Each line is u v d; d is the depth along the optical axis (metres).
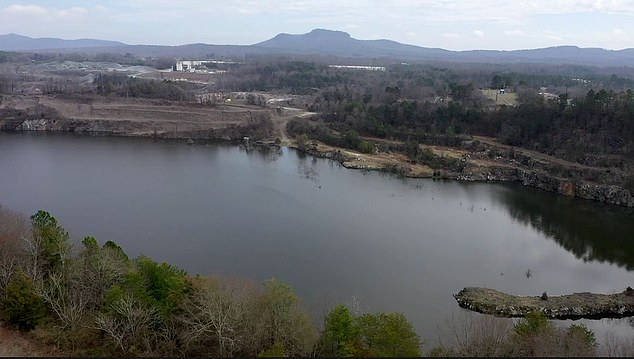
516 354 50.72
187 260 87.75
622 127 152.88
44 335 50.00
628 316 75.44
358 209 122.44
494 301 76.19
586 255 100.06
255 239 99.12
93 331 51.56
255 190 133.62
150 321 52.09
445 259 94.50
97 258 60.31
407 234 106.88
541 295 81.62
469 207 128.50
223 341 49.91
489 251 99.62
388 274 86.50
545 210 127.88
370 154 178.38
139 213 110.69
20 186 127.50
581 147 155.50
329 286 80.81
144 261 59.25
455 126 193.12
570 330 55.47
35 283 55.50
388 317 53.91
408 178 156.12
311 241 99.62
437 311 74.31
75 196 120.94
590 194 138.25
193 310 53.75
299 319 52.75
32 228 71.06
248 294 57.44
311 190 136.88
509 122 182.62
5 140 189.12
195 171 152.12
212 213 113.31
